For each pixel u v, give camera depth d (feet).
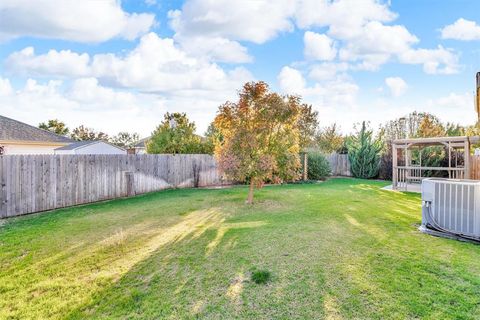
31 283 10.86
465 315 8.19
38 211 25.40
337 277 10.75
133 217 21.84
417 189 38.34
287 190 37.35
